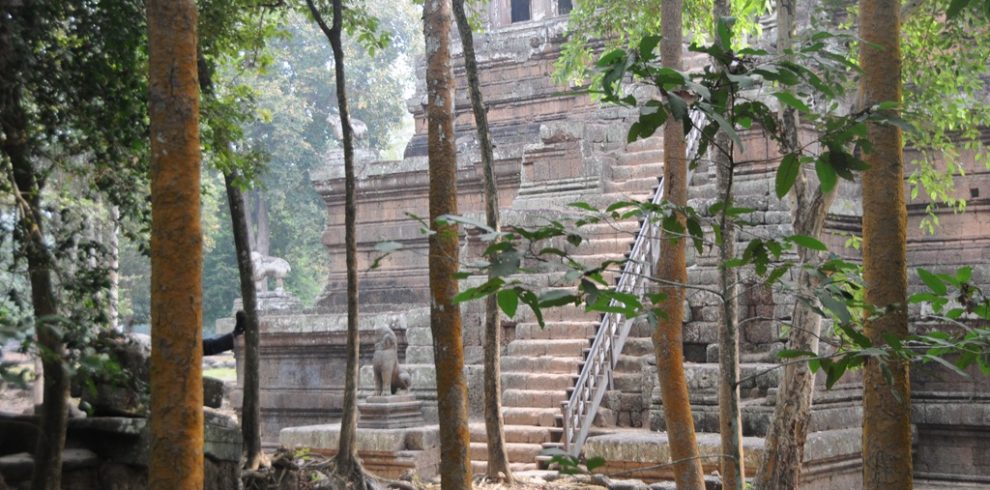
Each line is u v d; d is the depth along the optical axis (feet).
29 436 30.60
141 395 30.22
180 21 22.95
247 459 40.60
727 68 18.83
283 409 72.95
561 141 72.84
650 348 58.80
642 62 17.92
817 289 19.40
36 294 26.99
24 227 27.43
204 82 39.19
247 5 44.24
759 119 19.77
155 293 22.58
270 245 152.05
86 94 31.50
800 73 18.71
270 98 140.05
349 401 44.39
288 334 72.49
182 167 22.75
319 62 155.12
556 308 62.44
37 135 30.96
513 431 54.54
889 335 19.71
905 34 50.24
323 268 149.69
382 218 87.97
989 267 63.26
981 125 67.77
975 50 50.85
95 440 32.17
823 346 53.36
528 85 92.12
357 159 88.63
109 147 31.71
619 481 49.21
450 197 35.32
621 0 58.85
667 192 38.86
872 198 26.27
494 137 92.94
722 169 41.04
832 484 52.16
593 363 55.83
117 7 32.17
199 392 22.76
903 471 25.07
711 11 54.60
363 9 47.16
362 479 44.04
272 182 143.95
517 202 73.05
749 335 57.26
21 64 28.53
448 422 34.32
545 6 98.43
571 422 53.42
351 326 44.47
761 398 54.13
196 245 22.84
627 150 74.54
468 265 17.30
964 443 60.34
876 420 25.32
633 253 59.93
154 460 22.30
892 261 25.93
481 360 64.28
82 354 25.16
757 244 19.10
